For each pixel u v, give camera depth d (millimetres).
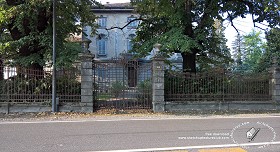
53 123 10164
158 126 9555
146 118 11641
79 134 8148
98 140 7379
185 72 14883
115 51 35781
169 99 14094
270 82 15148
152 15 18672
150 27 19438
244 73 15016
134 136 7879
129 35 35562
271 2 15109
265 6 15211
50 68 14383
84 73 13188
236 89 14758
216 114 13102
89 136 7875
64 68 13211
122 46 35844
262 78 15102
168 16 16516
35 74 13219
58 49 14438
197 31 16281
